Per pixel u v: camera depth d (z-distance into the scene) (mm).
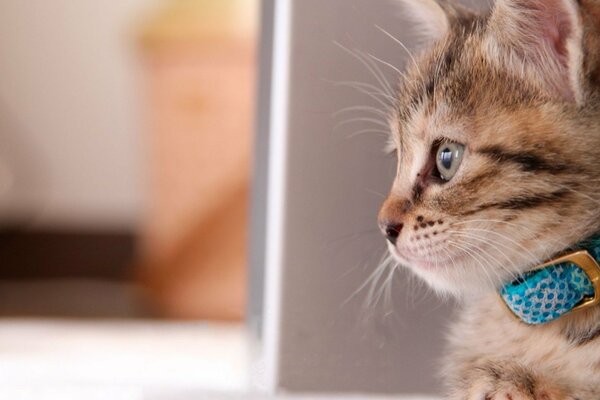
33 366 795
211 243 1255
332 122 579
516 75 545
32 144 1586
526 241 541
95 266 1548
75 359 839
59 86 1581
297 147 580
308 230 582
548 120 538
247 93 1238
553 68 540
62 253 1551
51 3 1564
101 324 1127
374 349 583
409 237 557
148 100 1293
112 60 1578
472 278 554
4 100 1574
